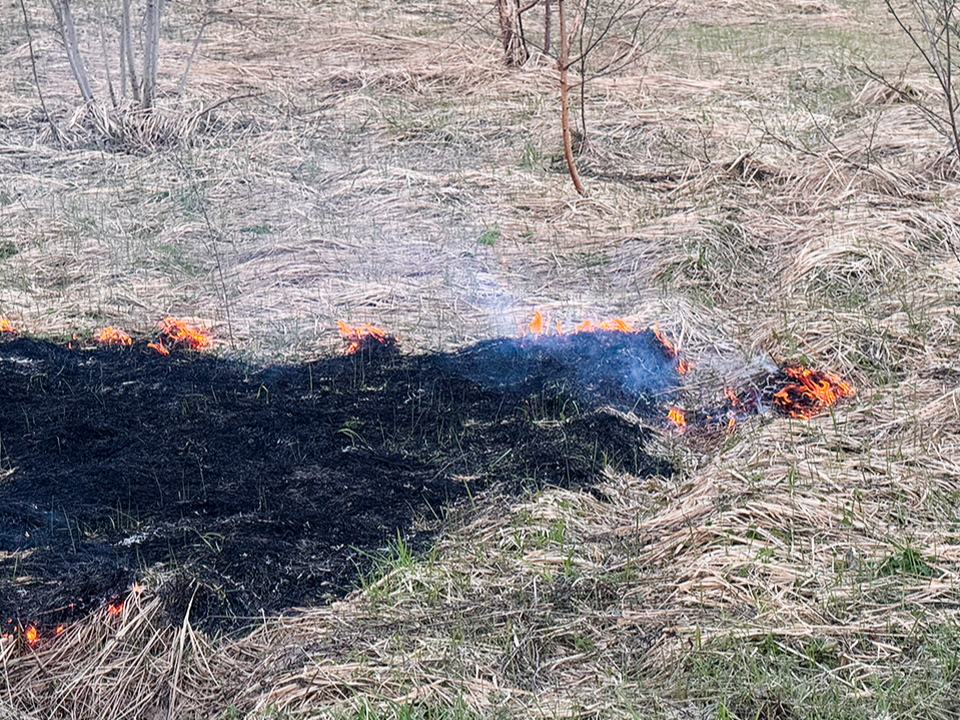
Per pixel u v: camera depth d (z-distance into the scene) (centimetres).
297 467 524
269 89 1134
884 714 362
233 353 643
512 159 963
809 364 611
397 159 960
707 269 738
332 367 621
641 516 487
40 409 574
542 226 823
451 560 454
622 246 778
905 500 479
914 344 618
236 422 565
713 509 478
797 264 723
